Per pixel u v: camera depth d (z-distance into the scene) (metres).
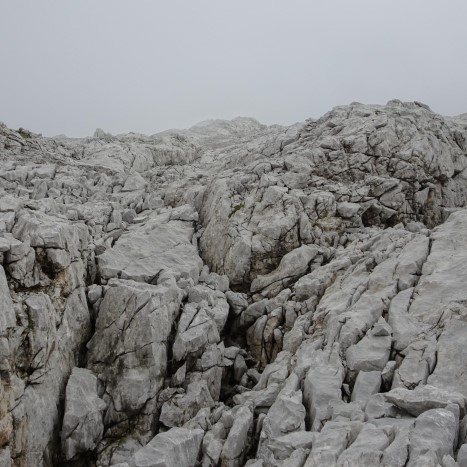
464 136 33.53
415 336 15.05
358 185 27.12
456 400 10.92
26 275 15.57
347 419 11.98
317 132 33.53
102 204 29.64
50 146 45.38
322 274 21.08
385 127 29.55
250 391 16.62
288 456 11.53
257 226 24.28
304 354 16.11
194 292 20.14
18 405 13.02
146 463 12.26
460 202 29.89
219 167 38.50
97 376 16.55
